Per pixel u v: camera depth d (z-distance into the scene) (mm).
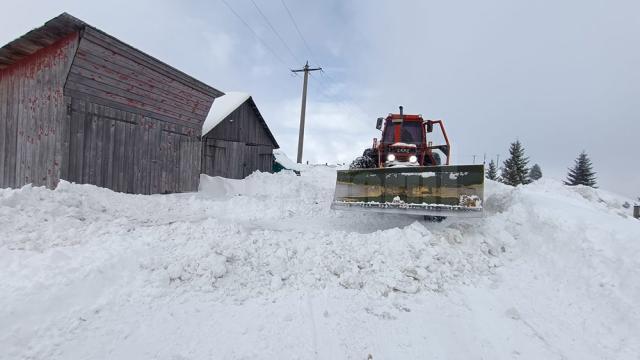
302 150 22297
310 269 4008
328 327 3037
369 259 4297
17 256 3506
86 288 2980
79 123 7570
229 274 3670
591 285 3744
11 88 7793
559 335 3160
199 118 11109
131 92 8664
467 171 5211
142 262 3488
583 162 55969
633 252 3934
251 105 16641
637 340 2996
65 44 7148
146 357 2459
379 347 2877
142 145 9203
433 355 2828
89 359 2365
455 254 4508
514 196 6555
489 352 2896
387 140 8648
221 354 2584
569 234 4570
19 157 7594
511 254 4801
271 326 2975
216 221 4953
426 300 3660
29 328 2494
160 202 7938
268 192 11586
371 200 6070
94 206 6344
